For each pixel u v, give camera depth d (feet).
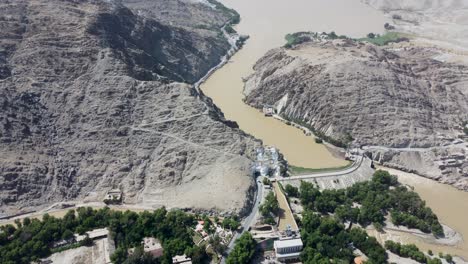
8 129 567.59
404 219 539.29
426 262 481.46
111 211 513.04
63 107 606.14
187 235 483.92
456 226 550.77
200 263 460.14
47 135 583.58
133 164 577.02
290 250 480.64
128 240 482.28
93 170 567.59
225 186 551.59
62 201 543.39
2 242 472.44
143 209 532.73
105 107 609.83
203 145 601.62
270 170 608.60
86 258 459.32
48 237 477.77
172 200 543.80
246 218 522.88
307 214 523.29
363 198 571.28
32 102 597.11
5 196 524.93
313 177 610.65
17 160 549.13
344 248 487.20
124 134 597.52
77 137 588.91
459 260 497.05
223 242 485.97
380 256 474.90
